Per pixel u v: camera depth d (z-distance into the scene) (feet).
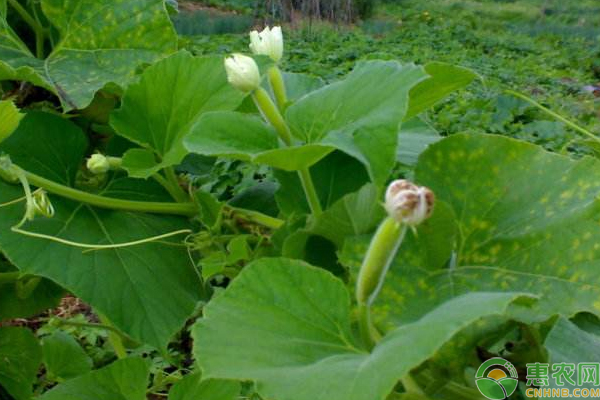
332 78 12.60
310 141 1.47
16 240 1.81
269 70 1.69
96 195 2.01
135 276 1.88
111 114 1.89
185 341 5.29
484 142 1.57
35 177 1.90
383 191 1.53
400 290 1.46
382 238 1.15
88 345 5.22
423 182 1.59
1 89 2.41
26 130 2.02
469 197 1.56
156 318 1.84
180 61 1.84
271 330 1.26
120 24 2.18
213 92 1.79
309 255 1.65
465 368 1.48
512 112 8.50
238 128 1.47
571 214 1.47
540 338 1.46
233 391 1.89
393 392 1.39
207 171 2.39
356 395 1.03
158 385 2.89
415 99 1.78
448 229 1.47
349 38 18.62
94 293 1.80
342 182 1.79
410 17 26.14
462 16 26.50
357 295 1.22
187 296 1.94
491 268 1.51
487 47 20.34
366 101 1.40
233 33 19.11
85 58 2.18
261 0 19.39
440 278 1.49
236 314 1.28
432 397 1.40
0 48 2.16
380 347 1.13
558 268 1.45
